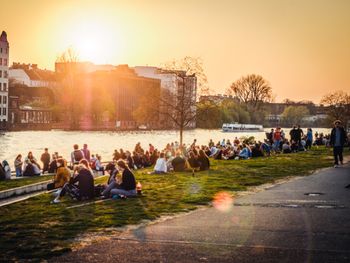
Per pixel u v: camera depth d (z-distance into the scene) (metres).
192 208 21.12
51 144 116.94
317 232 16.28
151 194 25.33
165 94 77.69
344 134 38.00
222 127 192.25
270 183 29.42
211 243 15.12
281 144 58.00
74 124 182.38
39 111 196.00
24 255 14.09
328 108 144.50
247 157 48.41
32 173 40.22
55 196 25.09
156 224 17.97
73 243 15.40
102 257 13.85
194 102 70.38
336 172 34.84
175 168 37.16
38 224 18.39
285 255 13.76
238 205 21.64
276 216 18.98
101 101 191.62
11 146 109.38
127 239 15.80
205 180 31.06
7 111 190.88
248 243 15.05
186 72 70.81
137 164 44.72
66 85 180.25
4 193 28.17
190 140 141.88
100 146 114.00
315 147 66.81
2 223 18.75
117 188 24.34
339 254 13.79
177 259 13.55
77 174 24.59
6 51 189.38
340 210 20.08
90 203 22.94
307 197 23.61
